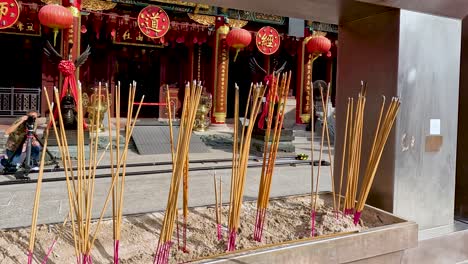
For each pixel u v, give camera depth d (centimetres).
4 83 1636
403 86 336
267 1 343
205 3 368
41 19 940
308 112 1608
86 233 224
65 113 777
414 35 339
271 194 611
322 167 872
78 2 1093
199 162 865
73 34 1075
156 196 585
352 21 382
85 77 1623
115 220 243
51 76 1538
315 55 1469
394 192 338
